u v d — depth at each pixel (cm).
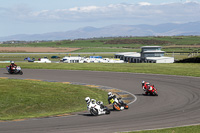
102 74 15912
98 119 6241
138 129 5269
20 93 9631
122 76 14975
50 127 5488
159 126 5500
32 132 5084
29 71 17375
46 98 9219
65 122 5969
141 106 7806
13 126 5628
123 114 6750
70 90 10819
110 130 5206
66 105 8606
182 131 5009
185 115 6481
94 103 6775
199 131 5003
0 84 11250
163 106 7706
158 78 13950
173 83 12256
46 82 12531
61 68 18812
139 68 18300
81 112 7312
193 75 14575
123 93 10369
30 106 8256
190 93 9819
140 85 12144
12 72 15600
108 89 11325
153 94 9656
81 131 5141
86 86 11969
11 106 8144
